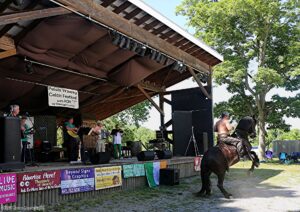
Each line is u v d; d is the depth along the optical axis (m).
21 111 14.86
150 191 9.84
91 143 13.30
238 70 21.09
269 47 23.44
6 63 10.80
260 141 23.75
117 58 12.00
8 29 8.73
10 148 7.04
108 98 16.31
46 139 15.90
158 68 13.48
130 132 26.67
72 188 8.16
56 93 12.75
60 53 10.47
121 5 9.19
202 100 16.27
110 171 9.41
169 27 10.95
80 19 8.92
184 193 9.52
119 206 7.71
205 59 15.12
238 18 22.58
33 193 7.24
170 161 12.27
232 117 24.55
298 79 22.50
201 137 15.56
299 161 23.45
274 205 7.78
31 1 8.11
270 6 20.69
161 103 17.94
